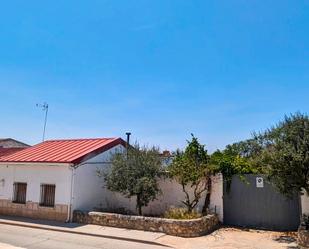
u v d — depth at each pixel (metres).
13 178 18.75
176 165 16.20
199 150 16.47
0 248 11.66
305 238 11.88
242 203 15.75
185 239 13.12
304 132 12.32
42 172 17.77
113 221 15.31
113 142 19.47
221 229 14.97
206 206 16.16
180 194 16.89
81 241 12.90
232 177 16.02
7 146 29.53
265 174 13.46
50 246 12.09
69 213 16.53
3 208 18.77
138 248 11.93
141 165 16.62
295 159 11.88
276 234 14.15
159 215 16.89
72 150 18.73
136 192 16.11
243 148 22.73
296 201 14.80
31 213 17.75
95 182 18.03
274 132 12.93
